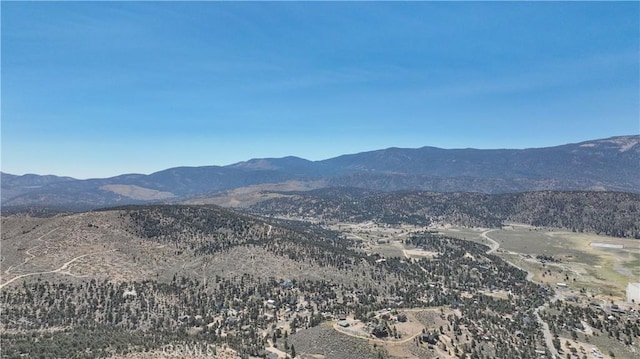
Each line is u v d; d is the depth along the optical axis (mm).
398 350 174000
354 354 171625
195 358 147250
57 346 148500
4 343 155250
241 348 172750
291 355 175750
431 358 172250
